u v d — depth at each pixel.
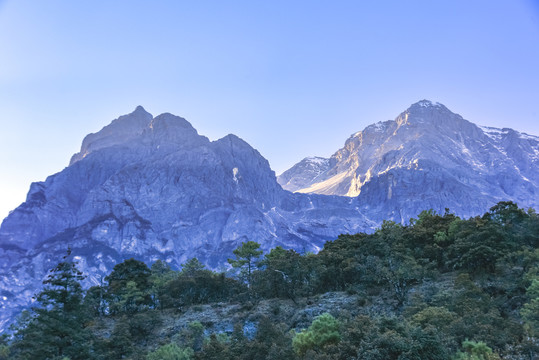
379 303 110.19
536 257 100.94
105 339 112.94
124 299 144.88
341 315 97.19
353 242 151.38
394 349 71.19
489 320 80.81
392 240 140.62
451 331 78.19
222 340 107.31
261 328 97.94
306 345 84.31
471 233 124.06
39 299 114.50
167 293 147.50
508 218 132.00
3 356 113.00
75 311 114.56
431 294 103.25
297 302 125.50
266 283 134.50
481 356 68.31
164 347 98.62
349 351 76.06
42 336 105.25
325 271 130.25
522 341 72.31
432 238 136.00
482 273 109.94
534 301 82.88
